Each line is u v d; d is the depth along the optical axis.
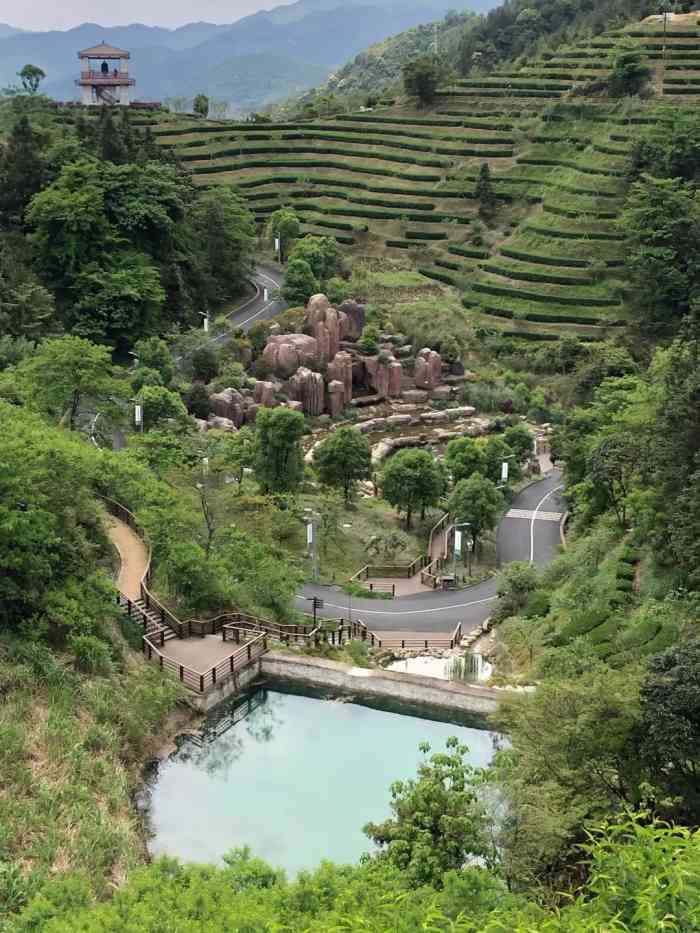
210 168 170.88
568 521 93.12
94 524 59.19
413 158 172.50
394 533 84.50
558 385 128.75
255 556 67.00
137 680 49.03
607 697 34.25
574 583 68.50
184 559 58.69
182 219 132.62
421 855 32.19
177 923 23.91
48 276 117.56
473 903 26.05
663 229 132.12
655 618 53.50
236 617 59.50
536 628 62.22
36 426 57.22
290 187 171.25
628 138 160.75
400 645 63.84
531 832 31.39
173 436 82.00
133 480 65.50
